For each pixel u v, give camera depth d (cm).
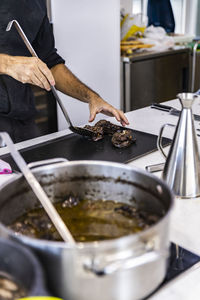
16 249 57
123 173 87
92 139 158
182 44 417
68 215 91
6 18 182
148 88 369
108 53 323
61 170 89
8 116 188
